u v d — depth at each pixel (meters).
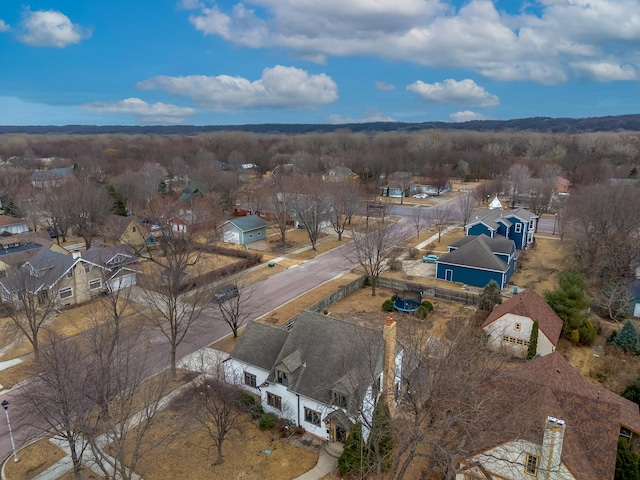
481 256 52.56
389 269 58.66
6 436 27.80
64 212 68.75
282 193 76.44
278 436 28.11
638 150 161.38
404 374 26.19
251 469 25.27
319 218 69.00
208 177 95.38
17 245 57.03
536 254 65.62
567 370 27.02
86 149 184.50
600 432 21.98
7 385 33.28
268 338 32.03
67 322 43.38
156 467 25.28
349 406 24.50
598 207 54.31
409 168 144.50
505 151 181.50
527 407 21.89
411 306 45.75
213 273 51.16
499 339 36.88
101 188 79.19
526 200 96.31
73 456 22.50
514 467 20.77
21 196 80.81
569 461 19.58
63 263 47.41
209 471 25.06
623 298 42.41
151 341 39.38
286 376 29.02
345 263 61.69
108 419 21.75
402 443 21.16
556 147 170.12
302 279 55.56
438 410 21.64
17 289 39.81
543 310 37.59
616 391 31.53
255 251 67.88
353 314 45.00
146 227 73.69
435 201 109.38
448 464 19.36
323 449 26.92
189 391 30.97
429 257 61.88
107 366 23.34
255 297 49.50
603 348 37.28
